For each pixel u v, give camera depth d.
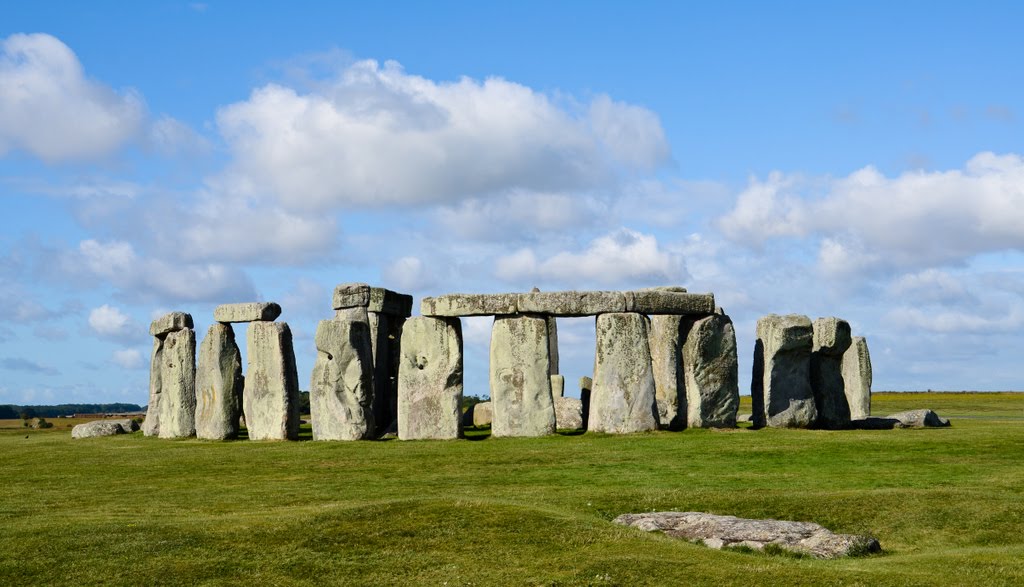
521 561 19.23
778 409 39.75
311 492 27.44
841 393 41.78
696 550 19.53
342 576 18.77
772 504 23.34
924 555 19.56
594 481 28.00
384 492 27.12
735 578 17.84
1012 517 22.16
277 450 36.22
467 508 22.06
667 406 39.81
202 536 20.88
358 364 39.81
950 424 42.22
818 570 18.08
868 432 37.03
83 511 25.02
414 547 20.12
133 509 25.12
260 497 26.78
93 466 33.88
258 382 41.00
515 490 26.81
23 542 20.59
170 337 45.34
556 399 45.19
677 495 24.62
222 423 42.16
